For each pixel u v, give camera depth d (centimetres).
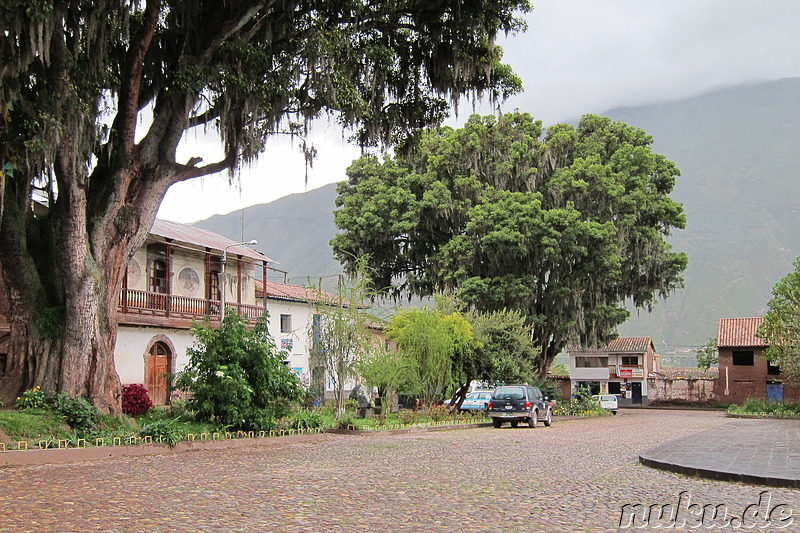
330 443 1970
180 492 991
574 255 4444
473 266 4534
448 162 4666
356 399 3191
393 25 2178
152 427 1678
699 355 8594
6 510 841
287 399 2112
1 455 1319
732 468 1224
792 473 1148
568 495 1001
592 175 4656
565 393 7675
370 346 2856
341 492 1008
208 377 1950
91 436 1594
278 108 1981
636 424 3381
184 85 1786
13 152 1605
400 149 2533
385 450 1741
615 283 4850
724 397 6469
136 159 1911
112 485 1059
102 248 1862
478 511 864
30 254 1864
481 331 3728
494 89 2414
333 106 1984
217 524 770
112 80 1783
